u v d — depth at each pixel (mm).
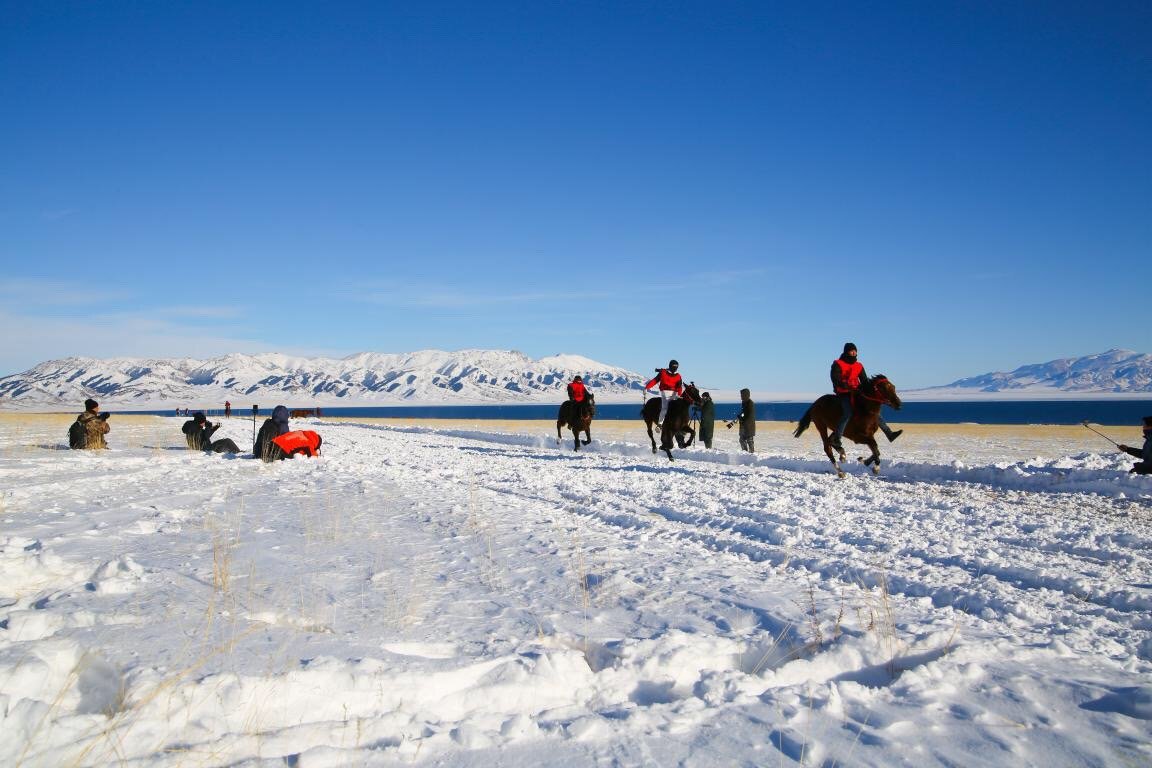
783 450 24094
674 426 18688
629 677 3912
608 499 10906
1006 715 3473
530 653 4102
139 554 6777
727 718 3400
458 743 3059
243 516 9172
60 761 2682
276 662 3699
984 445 27172
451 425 51156
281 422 17734
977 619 5172
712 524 9000
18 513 9227
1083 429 40719
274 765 2762
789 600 5445
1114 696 3689
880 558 6992
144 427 38000
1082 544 7480
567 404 23109
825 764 2975
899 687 3775
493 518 9188
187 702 3127
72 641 3902
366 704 3350
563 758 2967
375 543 7543
